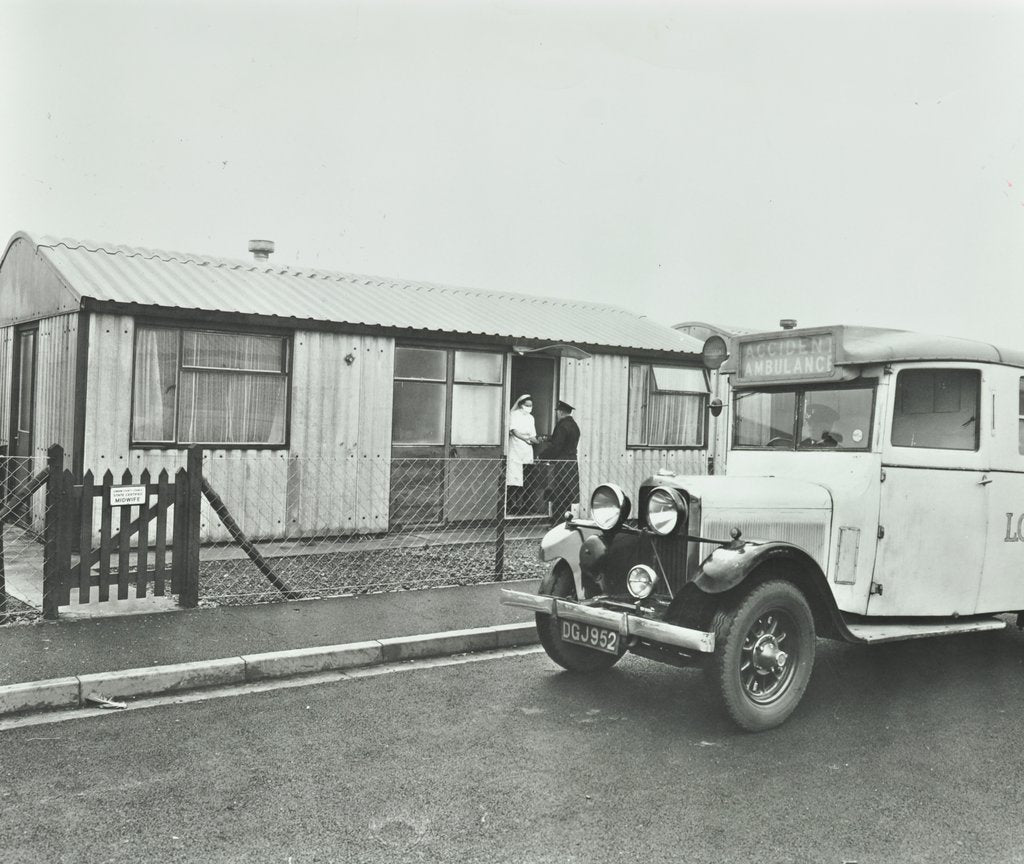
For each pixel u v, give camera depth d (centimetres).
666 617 509
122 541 691
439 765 439
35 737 465
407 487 1183
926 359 592
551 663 636
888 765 456
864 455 583
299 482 1080
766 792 418
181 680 550
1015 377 644
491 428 1259
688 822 384
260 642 616
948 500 610
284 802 392
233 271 1221
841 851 361
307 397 1083
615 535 583
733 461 668
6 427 1197
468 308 1360
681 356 1413
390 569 909
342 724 495
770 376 638
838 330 589
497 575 873
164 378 990
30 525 1055
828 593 527
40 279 1066
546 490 1297
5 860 336
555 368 1315
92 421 939
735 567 485
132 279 1034
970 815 398
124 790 401
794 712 541
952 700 571
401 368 1177
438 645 649
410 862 343
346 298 1225
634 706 542
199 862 338
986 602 636
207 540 1012
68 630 627
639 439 1394
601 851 355
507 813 387
